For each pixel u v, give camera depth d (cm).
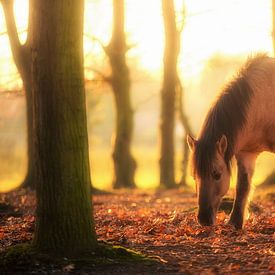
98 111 5656
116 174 3459
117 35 3284
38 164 1025
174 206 2006
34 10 1005
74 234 1023
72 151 1013
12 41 2306
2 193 2244
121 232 1324
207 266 1001
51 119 1003
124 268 983
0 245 1193
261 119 1306
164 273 959
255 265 998
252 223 1416
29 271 965
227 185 1224
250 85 1292
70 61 1004
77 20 1009
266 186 2908
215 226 1341
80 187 1027
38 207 1035
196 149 1219
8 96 2859
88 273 958
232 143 1242
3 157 6066
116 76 3341
